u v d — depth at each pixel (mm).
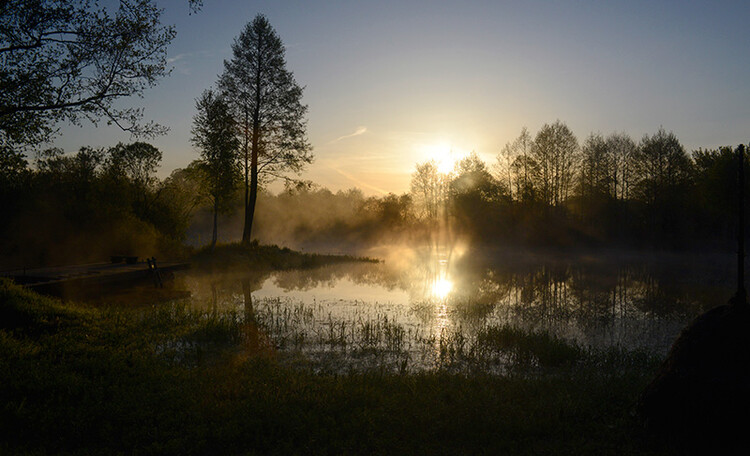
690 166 52969
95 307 14688
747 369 5129
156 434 5684
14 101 11281
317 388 7250
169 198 35312
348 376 8148
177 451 5383
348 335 12430
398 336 12094
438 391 7270
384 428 5844
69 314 11781
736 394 4996
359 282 24984
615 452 5172
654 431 5559
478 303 17984
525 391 7309
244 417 6090
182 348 10594
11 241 25594
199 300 18188
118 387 7141
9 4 10680
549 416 6145
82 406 6371
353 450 5348
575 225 53312
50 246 26469
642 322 14938
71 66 11578
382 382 7785
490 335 11914
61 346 9109
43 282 15586
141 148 34688
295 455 5230
